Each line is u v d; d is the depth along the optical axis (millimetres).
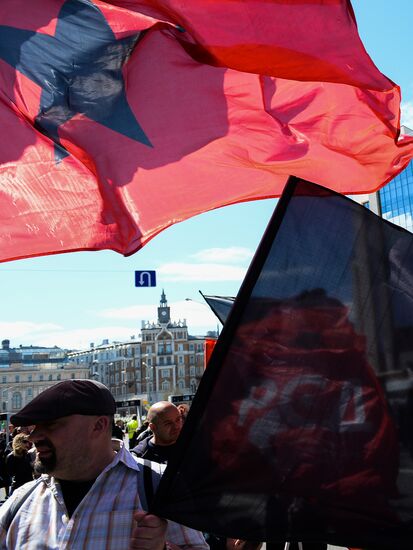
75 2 3475
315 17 3242
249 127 3621
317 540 2184
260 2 3260
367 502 2205
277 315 2281
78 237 3480
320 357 2279
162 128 3539
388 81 3236
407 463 2227
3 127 3490
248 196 3660
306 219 2352
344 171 3742
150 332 129000
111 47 3457
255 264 2301
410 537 2180
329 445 2230
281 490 2193
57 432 2453
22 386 144625
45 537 2445
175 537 2523
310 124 3678
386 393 2275
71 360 168250
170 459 2170
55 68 3461
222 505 2162
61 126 3453
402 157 3693
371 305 2328
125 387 130500
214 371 2223
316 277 2324
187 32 3383
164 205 3527
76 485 2533
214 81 3578
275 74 3279
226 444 2191
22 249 3475
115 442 2721
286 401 2240
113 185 3475
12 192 3484
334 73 3227
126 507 2447
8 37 3469
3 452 12562
